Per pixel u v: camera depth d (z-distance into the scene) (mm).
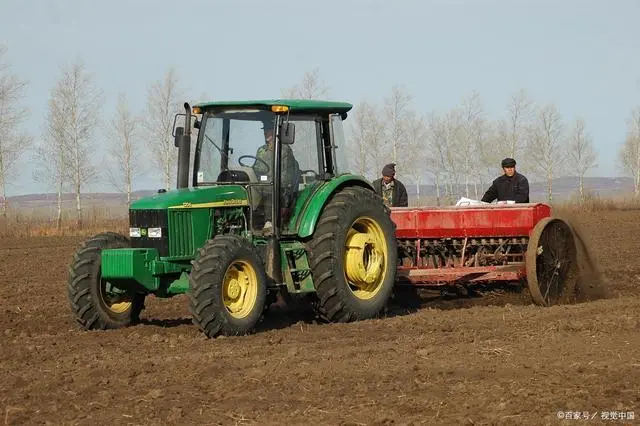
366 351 9625
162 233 11141
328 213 11914
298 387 8094
